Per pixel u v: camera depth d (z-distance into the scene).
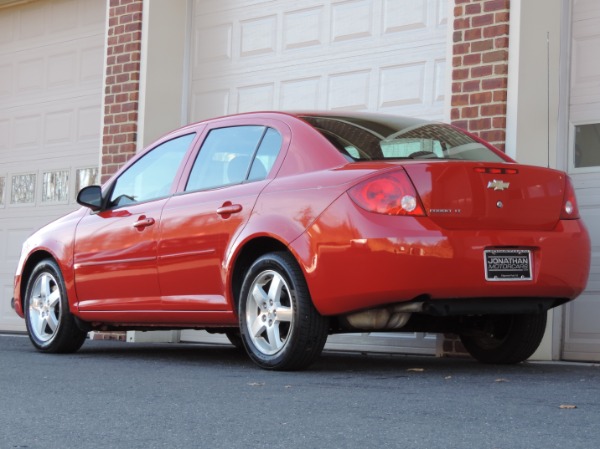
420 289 5.77
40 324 8.29
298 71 10.13
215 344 10.30
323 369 6.55
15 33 13.41
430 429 3.96
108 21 11.25
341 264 5.87
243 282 6.48
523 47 7.89
